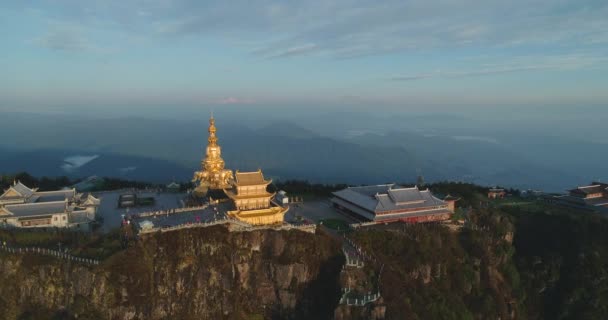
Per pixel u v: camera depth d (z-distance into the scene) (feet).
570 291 386.11
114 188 536.42
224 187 452.35
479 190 577.02
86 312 276.41
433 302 319.88
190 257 308.81
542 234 437.58
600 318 367.04
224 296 312.91
